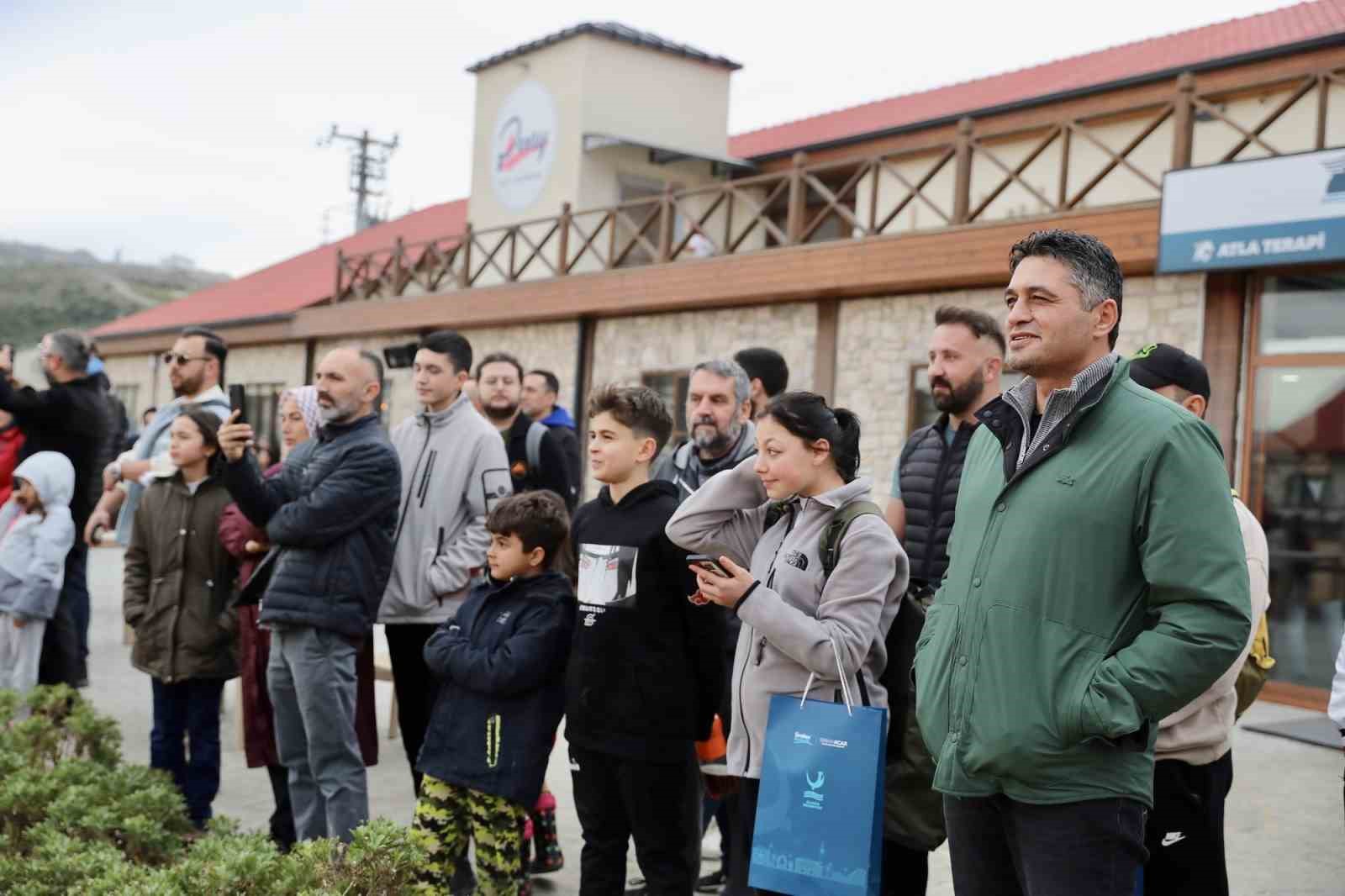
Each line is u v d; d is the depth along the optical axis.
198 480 4.46
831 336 10.50
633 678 3.21
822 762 2.65
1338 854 4.46
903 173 13.22
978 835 2.32
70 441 6.29
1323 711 7.33
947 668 2.29
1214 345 7.96
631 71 15.61
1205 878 2.73
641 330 12.45
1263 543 2.82
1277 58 9.79
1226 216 7.48
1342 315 7.39
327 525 3.76
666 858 3.22
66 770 4.04
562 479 5.10
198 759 4.47
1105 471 2.15
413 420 4.49
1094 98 11.20
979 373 3.55
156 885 2.92
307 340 17.94
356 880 3.06
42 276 72.06
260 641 4.32
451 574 4.23
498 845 3.45
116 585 12.25
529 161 16.05
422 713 4.32
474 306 14.12
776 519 3.10
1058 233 2.26
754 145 16.36
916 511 3.66
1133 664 2.04
